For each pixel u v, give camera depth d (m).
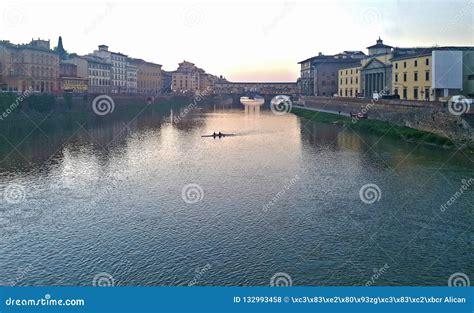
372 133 84.69
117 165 56.31
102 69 165.62
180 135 89.31
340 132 89.69
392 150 64.56
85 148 69.00
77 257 28.44
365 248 29.48
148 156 63.38
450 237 31.17
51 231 32.84
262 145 74.69
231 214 36.34
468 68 93.00
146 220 35.09
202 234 32.09
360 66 137.75
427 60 95.50
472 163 53.41
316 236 31.55
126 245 30.25
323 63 175.00
